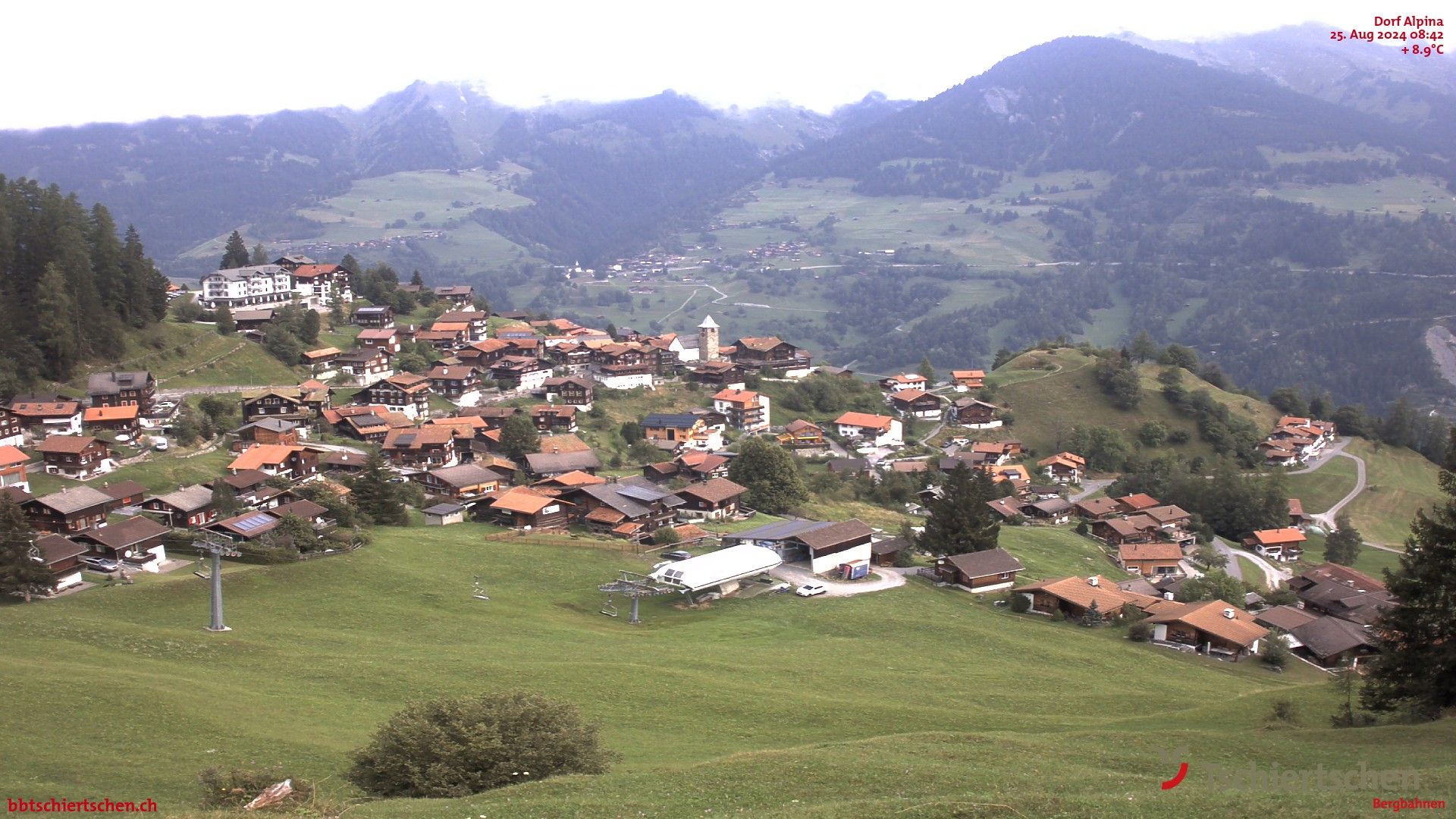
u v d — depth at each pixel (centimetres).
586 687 6650
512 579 10006
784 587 10450
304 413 15762
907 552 12000
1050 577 12012
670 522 12825
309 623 8175
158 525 9812
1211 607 9619
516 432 15638
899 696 7006
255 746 5338
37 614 7725
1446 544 5622
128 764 5009
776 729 6075
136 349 16800
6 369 14000
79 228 17538
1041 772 4559
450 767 4456
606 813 3997
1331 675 8531
